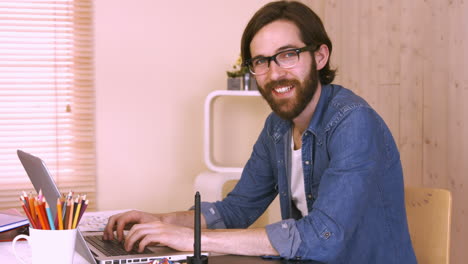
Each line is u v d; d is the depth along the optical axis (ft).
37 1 11.91
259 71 5.25
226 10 12.89
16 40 11.84
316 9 12.75
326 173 4.80
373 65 10.52
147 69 12.58
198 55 12.80
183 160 12.80
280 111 5.24
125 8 12.42
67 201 3.83
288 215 5.81
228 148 13.10
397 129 9.84
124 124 12.50
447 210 5.43
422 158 9.16
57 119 12.10
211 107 12.51
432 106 8.89
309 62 5.19
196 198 3.99
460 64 8.20
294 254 4.42
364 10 10.76
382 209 5.17
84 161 12.25
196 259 3.95
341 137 4.87
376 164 4.85
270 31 5.12
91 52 12.26
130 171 12.56
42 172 4.16
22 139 11.92
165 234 4.51
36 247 3.75
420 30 9.18
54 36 12.03
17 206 11.85
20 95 11.85
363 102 5.13
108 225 5.16
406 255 5.27
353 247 5.01
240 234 4.53
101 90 12.36
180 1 12.67
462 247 8.19
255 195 6.11
